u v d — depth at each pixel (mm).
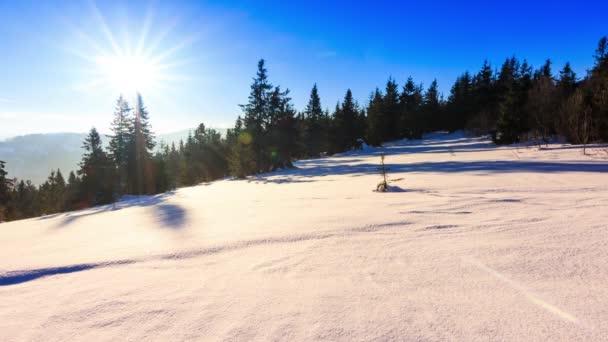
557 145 20156
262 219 4242
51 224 5656
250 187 11805
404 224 3475
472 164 13125
